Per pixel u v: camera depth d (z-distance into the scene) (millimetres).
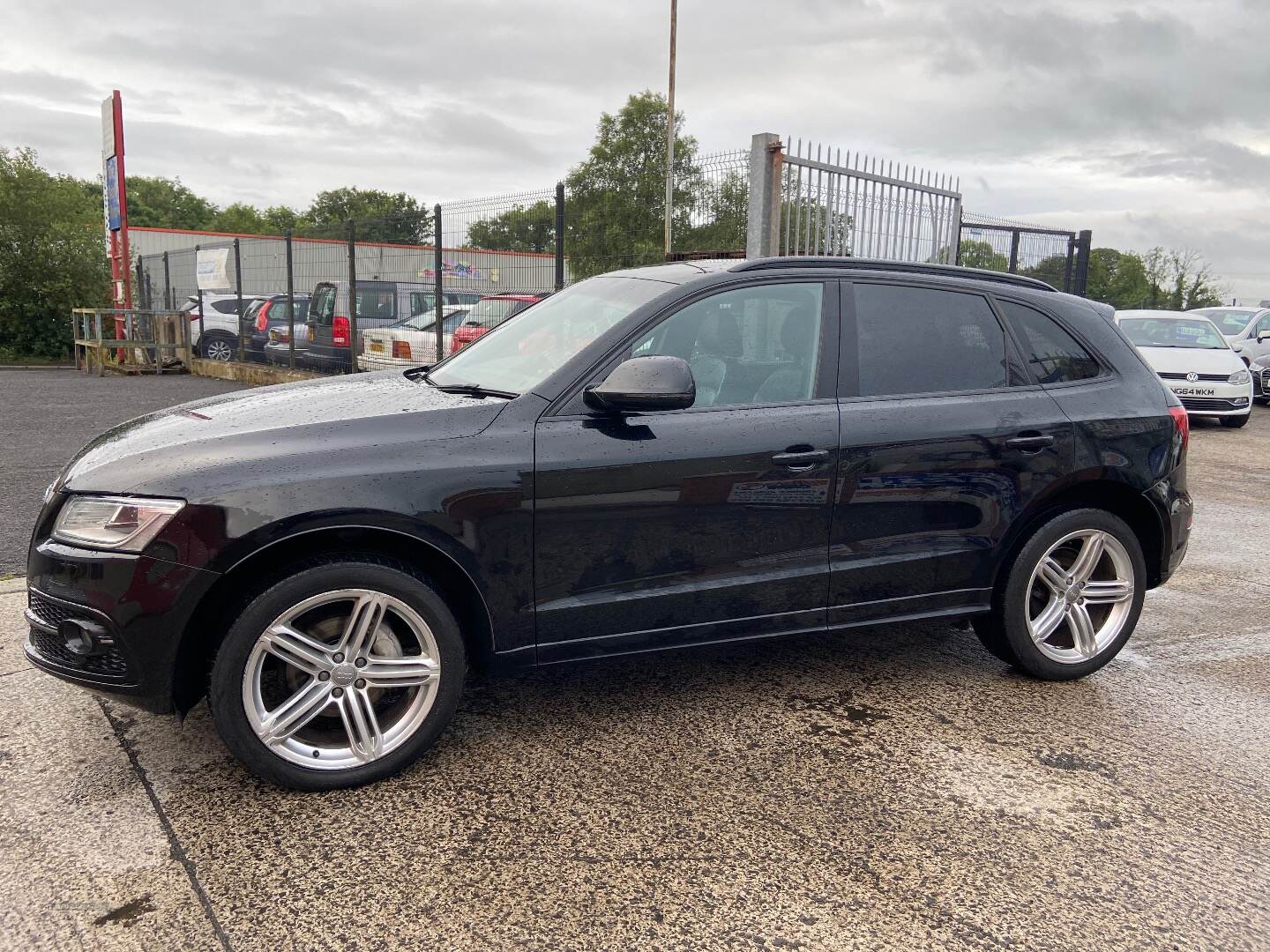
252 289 16500
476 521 2828
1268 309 18781
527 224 10383
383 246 12141
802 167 9180
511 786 2871
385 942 2143
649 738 3229
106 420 10758
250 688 2654
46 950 2092
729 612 3232
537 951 2125
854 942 2182
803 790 2895
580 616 3023
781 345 3344
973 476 3496
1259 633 4547
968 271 3797
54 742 3068
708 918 2260
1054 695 3713
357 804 2746
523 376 3234
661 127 37125
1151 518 3896
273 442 2750
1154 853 2600
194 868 2408
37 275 22516
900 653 4152
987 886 2422
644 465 3018
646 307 3203
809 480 3246
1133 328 14328
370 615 2770
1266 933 2260
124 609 2553
